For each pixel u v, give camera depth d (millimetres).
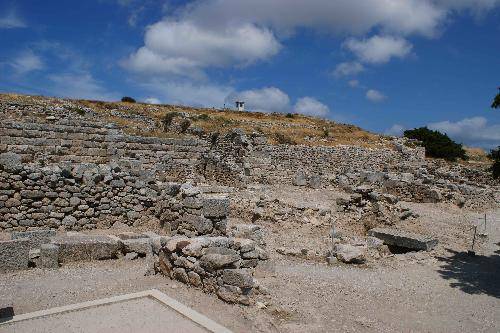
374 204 21016
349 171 38406
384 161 50031
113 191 17672
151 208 18203
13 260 12055
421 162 52000
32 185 16281
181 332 8086
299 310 9930
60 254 13172
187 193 15969
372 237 17781
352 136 64438
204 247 10773
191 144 34125
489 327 10055
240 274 9508
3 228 15828
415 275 13906
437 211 25297
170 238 11617
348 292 11703
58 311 8797
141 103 64562
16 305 9422
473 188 29656
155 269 11914
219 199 15602
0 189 15836
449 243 18266
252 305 9469
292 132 58438
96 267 12898
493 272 14648
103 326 8227
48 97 48562
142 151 31703
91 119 37594
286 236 17672
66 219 16672
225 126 54062
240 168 31000
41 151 27219
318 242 17016
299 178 31062
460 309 11133
